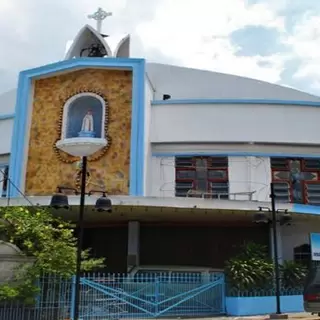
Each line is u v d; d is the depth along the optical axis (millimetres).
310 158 24281
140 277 16641
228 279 17609
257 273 17781
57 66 23625
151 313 15602
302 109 24516
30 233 13969
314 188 23938
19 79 24000
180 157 23891
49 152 22844
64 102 23359
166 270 20188
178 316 15977
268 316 16250
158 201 18531
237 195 23266
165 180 23484
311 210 20188
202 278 17109
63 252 13773
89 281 14820
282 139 23938
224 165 23859
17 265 12914
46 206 18047
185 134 23859
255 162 23828
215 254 21688
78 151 11875
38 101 23766
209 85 28094
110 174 21906
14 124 23391
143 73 22953
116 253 21719
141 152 21875
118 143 22297
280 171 23969
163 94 27656
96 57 24719
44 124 23312
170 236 21984
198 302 16688
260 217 17328
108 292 15109
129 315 15281
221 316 16422
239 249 21531
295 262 20125
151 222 21812
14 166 22641
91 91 23203
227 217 20625
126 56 27062
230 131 23938
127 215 20250
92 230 22406
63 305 13523
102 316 14695
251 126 24031
